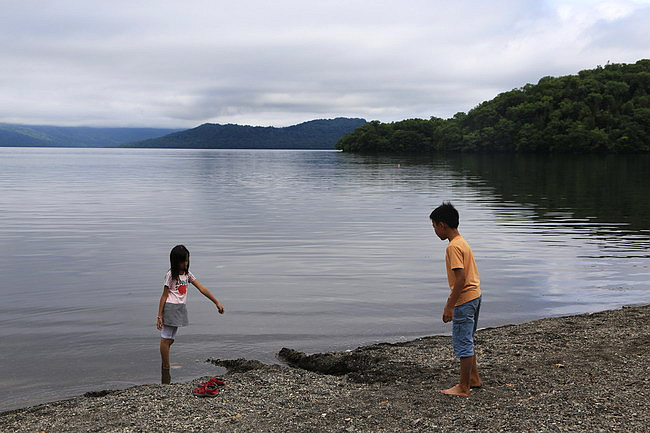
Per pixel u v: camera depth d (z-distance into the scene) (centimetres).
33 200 3309
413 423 531
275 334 919
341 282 1289
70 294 1171
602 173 6153
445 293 1191
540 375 668
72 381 719
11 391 687
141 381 721
